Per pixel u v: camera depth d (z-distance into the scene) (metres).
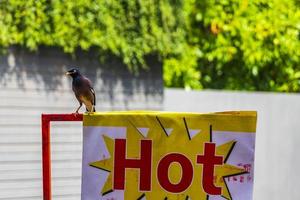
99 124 8.12
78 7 14.32
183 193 7.93
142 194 8.02
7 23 13.52
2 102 13.82
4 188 13.91
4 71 13.82
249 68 18.94
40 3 13.88
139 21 15.34
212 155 7.86
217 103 17.14
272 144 17.94
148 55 16.05
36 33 13.81
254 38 18.89
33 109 14.26
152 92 16.20
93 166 8.14
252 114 7.80
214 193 7.86
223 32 18.72
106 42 14.70
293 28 19.20
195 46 18.47
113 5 14.88
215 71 18.97
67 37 14.17
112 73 15.44
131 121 8.04
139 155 8.02
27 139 14.20
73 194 14.97
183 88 18.09
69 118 8.28
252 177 7.80
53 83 14.55
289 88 19.44
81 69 14.91
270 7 19.08
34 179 14.35
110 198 8.10
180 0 16.38
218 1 18.66
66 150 14.84
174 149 7.95
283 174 18.09
